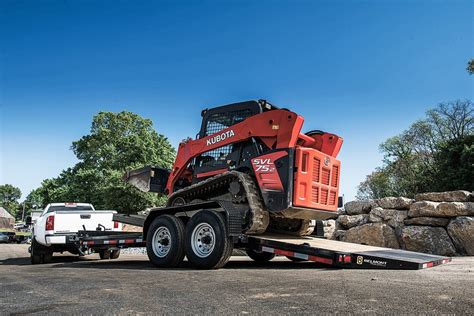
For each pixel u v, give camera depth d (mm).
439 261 6480
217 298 4000
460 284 4488
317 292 4129
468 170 26625
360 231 12086
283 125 7242
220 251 6762
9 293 4672
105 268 7660
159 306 3713
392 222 11688
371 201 12703
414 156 42562
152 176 9555
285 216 7348
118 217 9008
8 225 86188
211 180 7738
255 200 7152
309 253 6578
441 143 31594
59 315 3463
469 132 39750
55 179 41031
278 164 7109
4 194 147250
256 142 7645
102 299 4113
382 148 45500
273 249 7012
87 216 11000
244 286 4664
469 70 26188
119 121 39031
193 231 7219
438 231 10617
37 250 10680
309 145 8414
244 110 8109
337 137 8164
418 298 3742
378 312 3266
